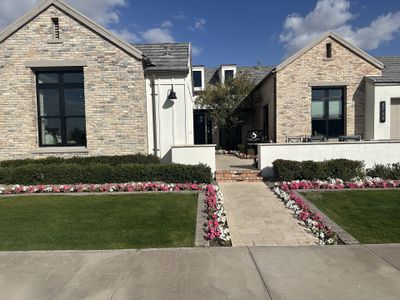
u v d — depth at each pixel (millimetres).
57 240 5676
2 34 11117
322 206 7461
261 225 6523
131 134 11367
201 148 10883
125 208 7367
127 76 11219
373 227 6172
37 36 11211
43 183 9625
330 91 15359
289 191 8703
